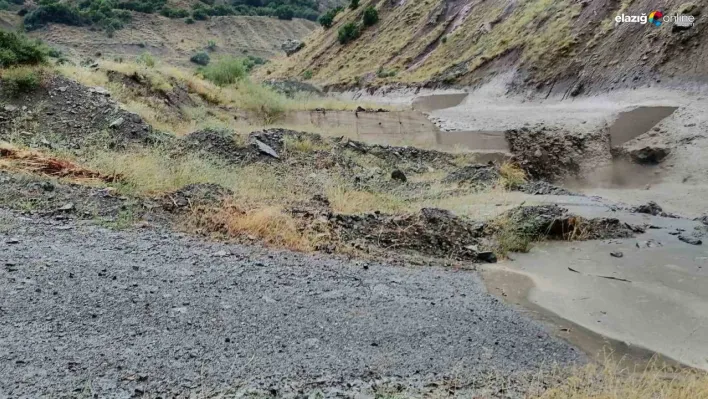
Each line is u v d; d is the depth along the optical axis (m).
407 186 12.72
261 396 3.54
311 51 73.06
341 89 55.12
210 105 20.09
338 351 4.33
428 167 15.51
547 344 4.98
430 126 23.19
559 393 3.89
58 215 6.39
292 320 4.75
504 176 15.43
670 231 9.63
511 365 4.48
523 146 21.83
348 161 13.93
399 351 4.48
